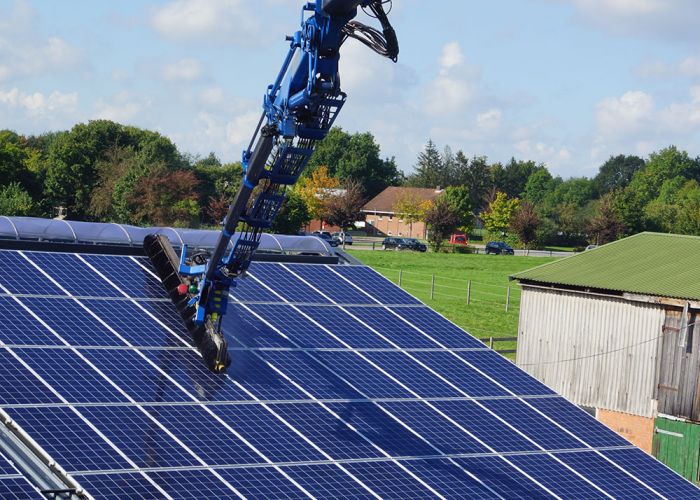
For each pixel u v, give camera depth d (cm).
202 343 2789
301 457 2438
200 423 2464
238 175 16862
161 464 2241
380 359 3081
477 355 3309
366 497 2334
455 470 2575
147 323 2889
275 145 2469
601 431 3066
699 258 5281
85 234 3300
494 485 2556
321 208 17150
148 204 12525
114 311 2894
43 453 2161
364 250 14025
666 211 17312
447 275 11338
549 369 5278
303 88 2377
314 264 3616
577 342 5172
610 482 2764
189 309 2947
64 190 15375
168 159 16250
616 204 16925
